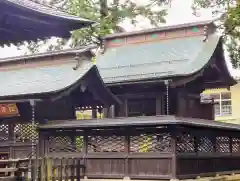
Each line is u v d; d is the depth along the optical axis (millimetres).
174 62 20078
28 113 17078
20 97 16156
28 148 16844
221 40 20359
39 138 16438
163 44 22125
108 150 15305
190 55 20234
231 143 18219
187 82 18578
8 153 17281
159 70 19609
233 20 25000
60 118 17906
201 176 15555
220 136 17391
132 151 14883
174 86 18328
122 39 23641
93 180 15031
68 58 19109
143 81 18719
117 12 30234
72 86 16578
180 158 14352
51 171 12250
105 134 15359
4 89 17688
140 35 23125
